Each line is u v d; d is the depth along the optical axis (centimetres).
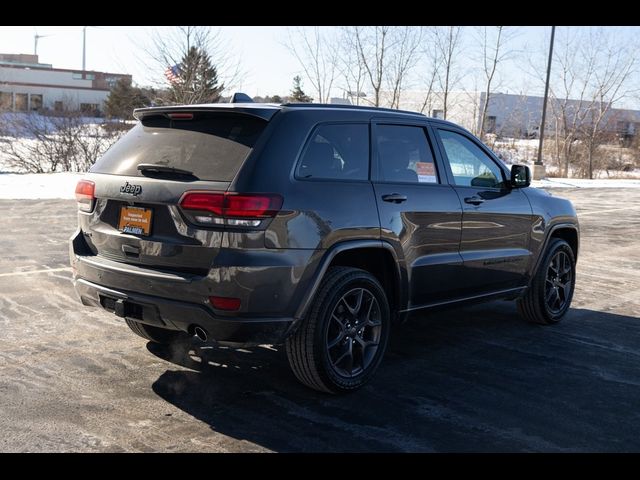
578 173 3656
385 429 393
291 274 400
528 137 4503
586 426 407
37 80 6819
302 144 421
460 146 552
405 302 487
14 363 478
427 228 493
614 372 508
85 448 358
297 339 421
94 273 439
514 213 577
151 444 365
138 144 450
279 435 381
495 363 521
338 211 426
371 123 476
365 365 455
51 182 1781
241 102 482
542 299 620
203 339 403
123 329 566
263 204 388
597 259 1030
